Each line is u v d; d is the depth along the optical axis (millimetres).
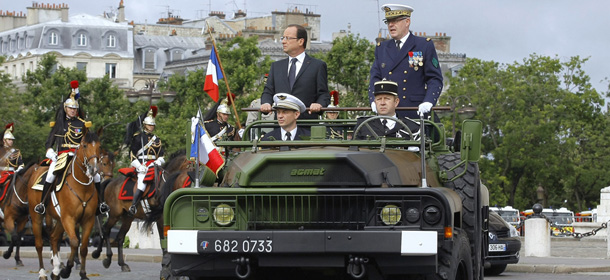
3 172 24141
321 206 10453
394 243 9977
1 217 23906
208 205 10578
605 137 79562
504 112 71125
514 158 69500
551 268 22953
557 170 72062
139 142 21828
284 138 12938
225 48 54031
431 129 12789
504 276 21797
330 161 10617
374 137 11922
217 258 10477
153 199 21328
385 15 14312
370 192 10266
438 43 96500
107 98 57844
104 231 22719
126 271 22250
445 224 10156
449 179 11898
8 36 110625
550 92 74875
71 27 105938
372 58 54500
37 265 24812
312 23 112500
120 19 114875
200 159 11656
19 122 54750
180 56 110750
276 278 11172
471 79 71125
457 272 10961
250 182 10703
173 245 10375
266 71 54750
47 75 61625
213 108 18609
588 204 83438
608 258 26891
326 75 15438
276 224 10523
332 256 10188
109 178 22875
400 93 14188
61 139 18922
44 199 18922
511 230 22234
